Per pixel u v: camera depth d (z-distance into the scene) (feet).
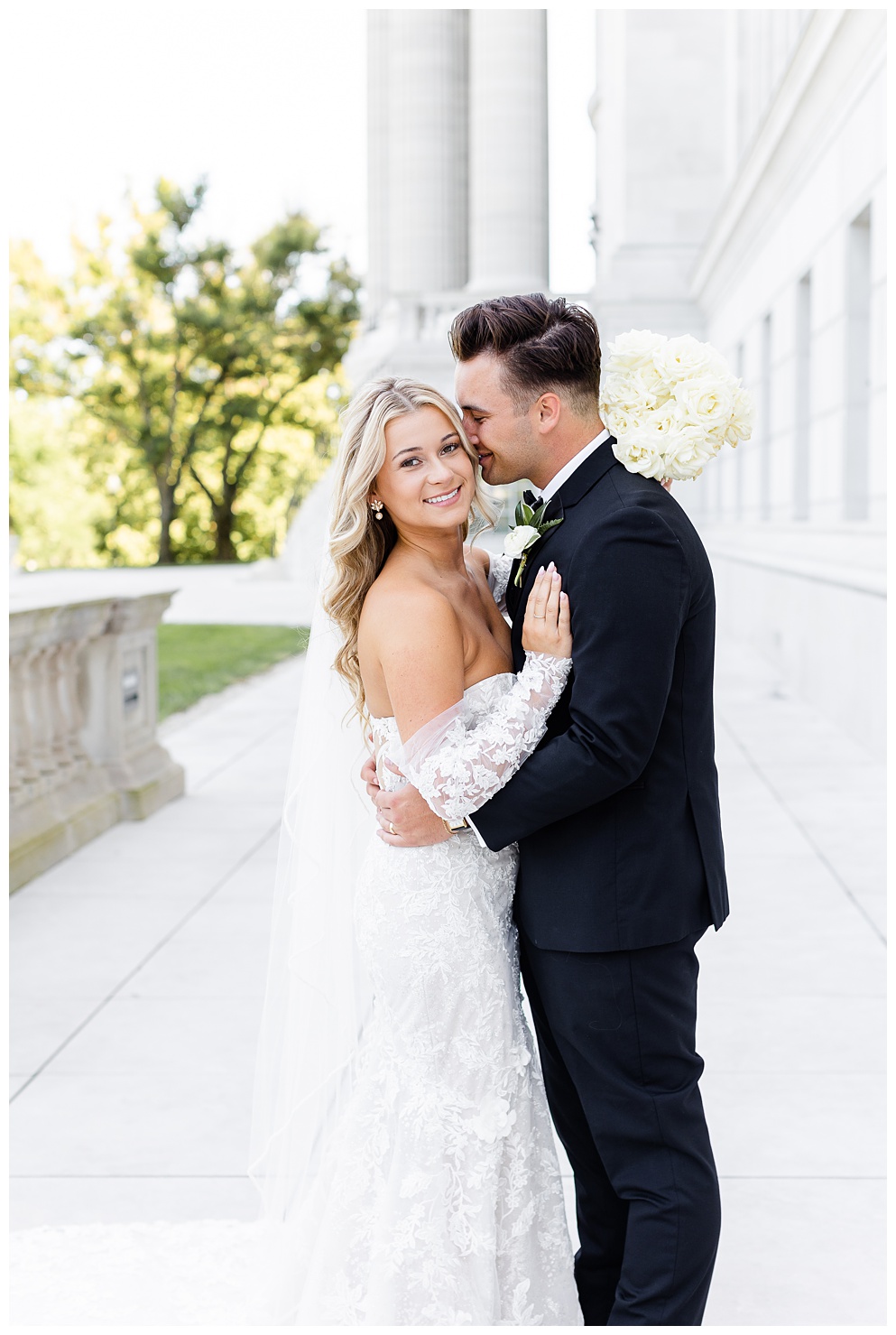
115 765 22.94
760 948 15.31
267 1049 8.98
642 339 7.23
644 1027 7.19
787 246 39.99
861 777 24.54
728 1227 9.48
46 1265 9.18
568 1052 7.44
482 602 8.05
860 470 31.76
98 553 146.72
